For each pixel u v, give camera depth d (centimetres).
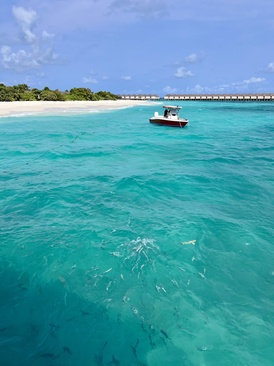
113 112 6003
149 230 911
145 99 17162
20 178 1435
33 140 2483
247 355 506
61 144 2328
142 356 503
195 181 1402
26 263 741
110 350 514
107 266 736
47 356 502
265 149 2236
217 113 6391
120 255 779
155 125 3566
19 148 2144
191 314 593
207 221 978
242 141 2617
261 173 1561
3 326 558
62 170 1590
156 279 693
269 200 1179
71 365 488
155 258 770
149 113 5856
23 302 616
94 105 7875
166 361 495
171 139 2661
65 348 516
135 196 1201
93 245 823
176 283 682
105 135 2814
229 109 7962
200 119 4872
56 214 1024
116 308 605
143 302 623
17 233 885
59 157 1886
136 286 669
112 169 1616
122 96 17200
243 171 1598
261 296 648
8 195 1198
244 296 646
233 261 766
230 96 15188
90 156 1930
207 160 1836
